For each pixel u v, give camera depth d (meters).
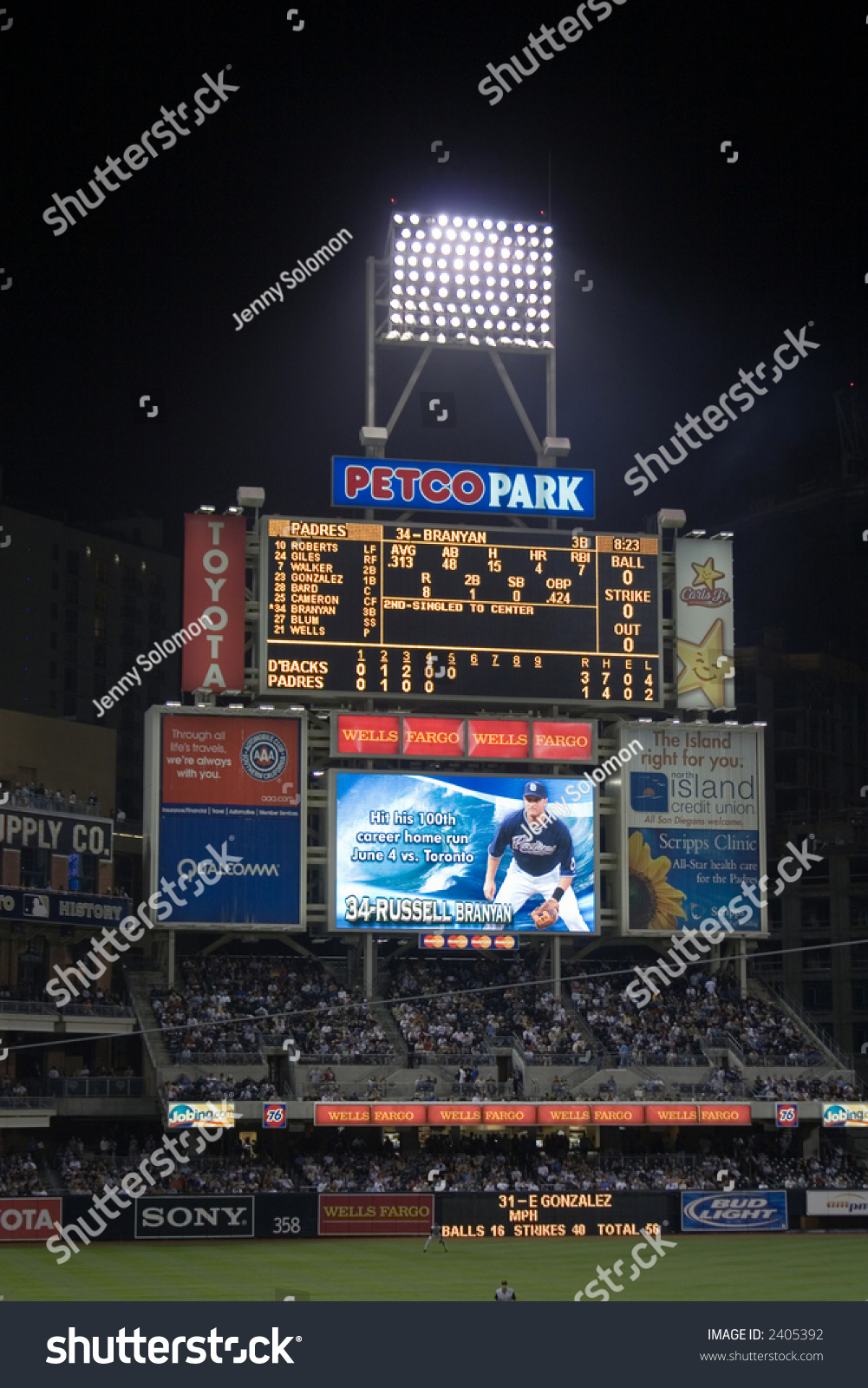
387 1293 64.81
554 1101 92.50
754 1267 74.88
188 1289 65.75
